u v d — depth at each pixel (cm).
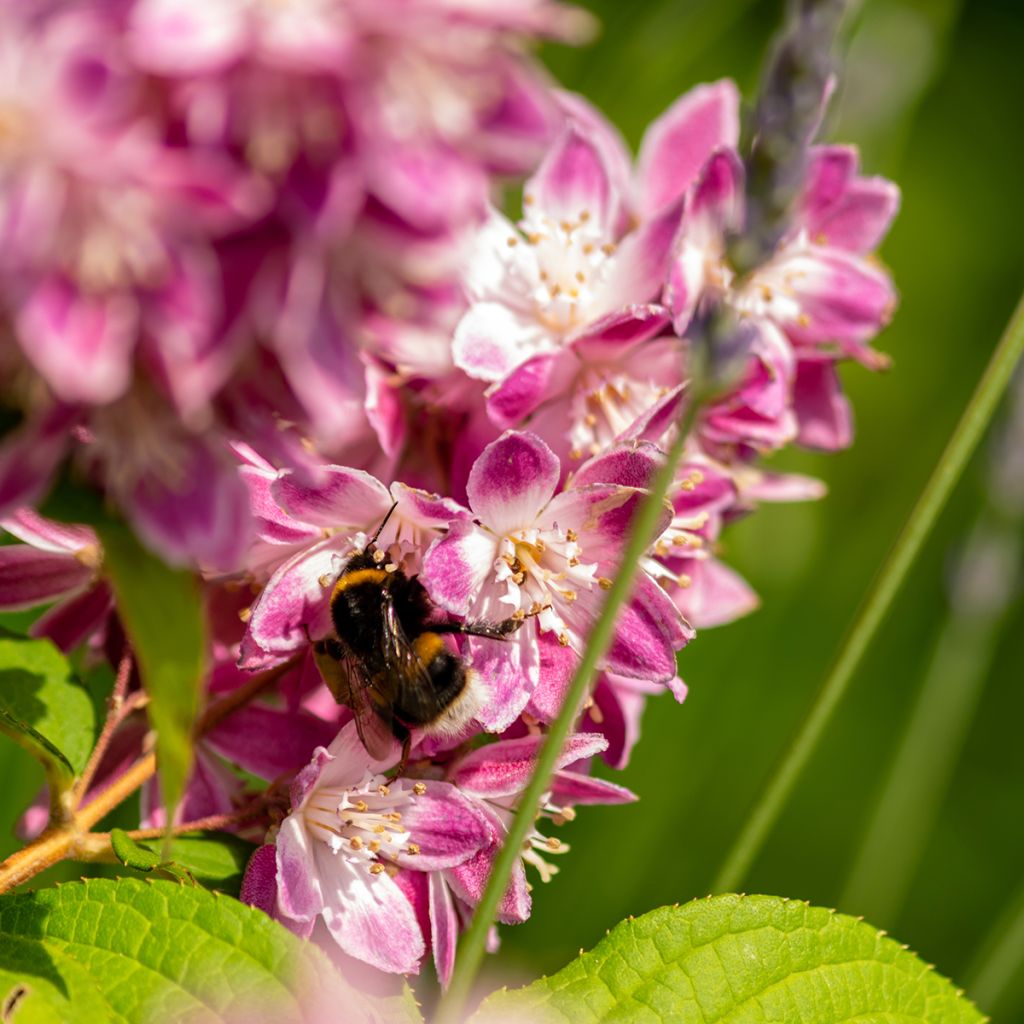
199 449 43
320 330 42
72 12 42
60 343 42
